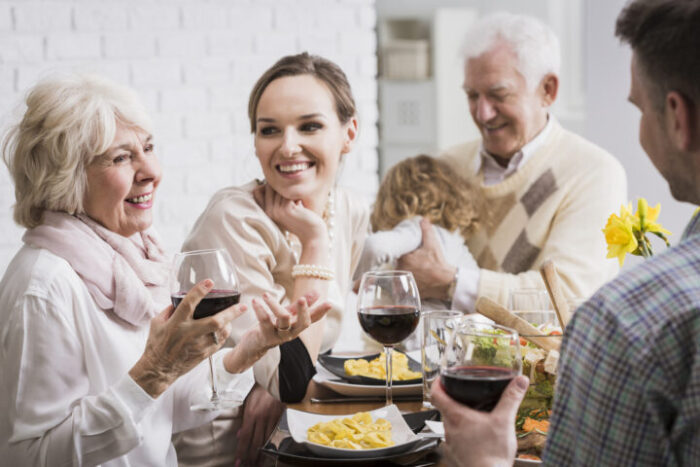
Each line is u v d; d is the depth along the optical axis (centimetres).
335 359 170
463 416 95
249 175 323
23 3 301
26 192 137
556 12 536
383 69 619
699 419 74
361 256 220
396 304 137
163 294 153
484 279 227
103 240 142
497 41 247
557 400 85
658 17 84
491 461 93
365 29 329
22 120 134
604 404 78
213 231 173
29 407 124
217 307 118
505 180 259
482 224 256
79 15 307
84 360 133
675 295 77
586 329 80
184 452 162
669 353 75
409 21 641
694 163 86
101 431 122
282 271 181
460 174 271
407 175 241
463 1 621
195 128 320
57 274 130
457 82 615
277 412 158
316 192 182
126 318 139
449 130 618
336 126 181
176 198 319
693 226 86
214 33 319
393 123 625
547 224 253
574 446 82
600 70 355
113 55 312
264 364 152
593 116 360
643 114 89
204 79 319
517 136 254
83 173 136
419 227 230
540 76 249
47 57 305
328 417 128
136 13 312
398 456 113
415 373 156
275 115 175
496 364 93
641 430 76
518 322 130
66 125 131
